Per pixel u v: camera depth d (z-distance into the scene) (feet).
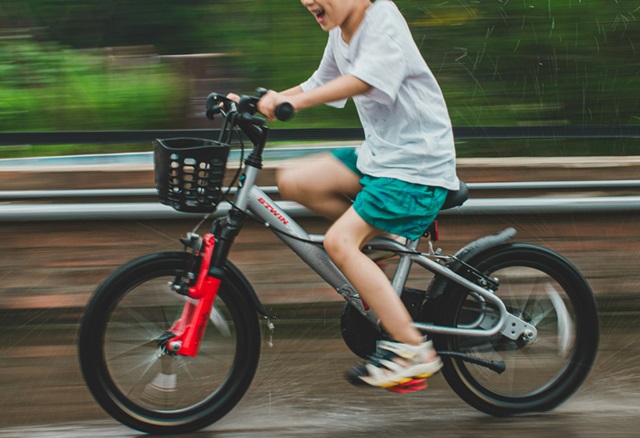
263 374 10.77
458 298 9.53
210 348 9.78
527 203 12.30
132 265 8.86
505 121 17.34
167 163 7.94
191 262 8.90
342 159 9.31
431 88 8.78
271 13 18.58
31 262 11.70
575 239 12.62
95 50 18.28
